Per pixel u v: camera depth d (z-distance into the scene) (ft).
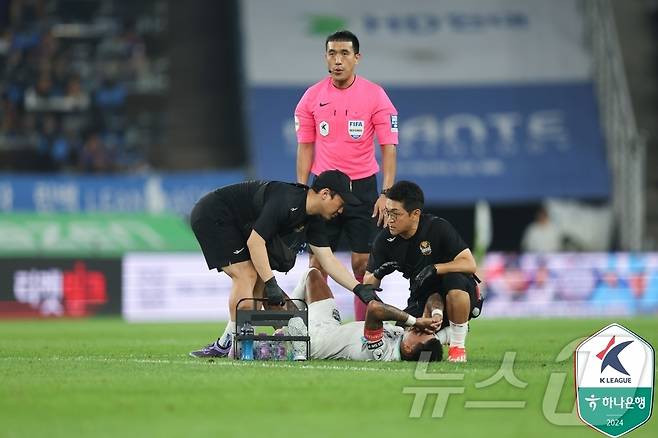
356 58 128.67
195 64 382.01
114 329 213.25
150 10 390.42
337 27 376.27
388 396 77.46
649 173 359.25
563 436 62.90
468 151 352.28
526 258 291.38
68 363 107.96
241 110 372.58
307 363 104.63
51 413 70.44
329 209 108.88
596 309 293.64
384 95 130.41
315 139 132.98
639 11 396.78
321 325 111.14
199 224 116.16
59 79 366.84
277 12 376.07
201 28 390.63
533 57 370.32
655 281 296.71
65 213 286.66
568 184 345.72
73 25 380.37
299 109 132.05
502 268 290.76
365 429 63.87
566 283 292.81
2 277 268.41
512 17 377.91
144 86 373.40
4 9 376.89
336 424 65.72
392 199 107.24
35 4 379.55
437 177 346.54
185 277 279.90
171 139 363.97
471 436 61.72
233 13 392.68
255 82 360.69
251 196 114.21
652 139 365.61
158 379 88.38
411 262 109.91
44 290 271.08
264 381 86.28
